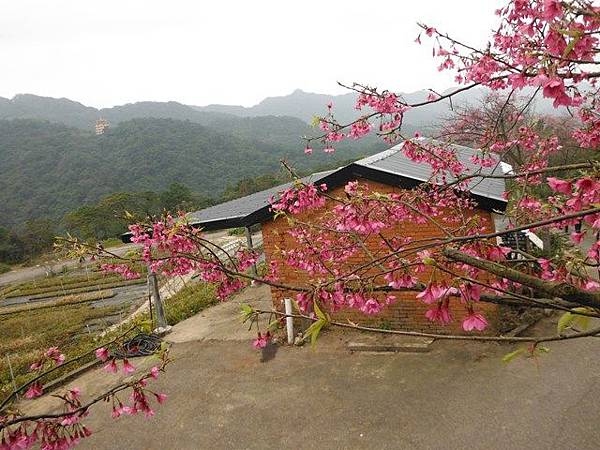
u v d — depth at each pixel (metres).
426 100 4.21
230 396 6.04
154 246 3.57
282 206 4.43
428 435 4.58
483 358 6.01
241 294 11.41
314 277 6.95
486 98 13.88
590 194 2.14
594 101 3.87
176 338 8.66
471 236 1.76
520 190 3.85
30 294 23.75
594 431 4.30
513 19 3.17
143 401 2.97
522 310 7.28
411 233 6.77
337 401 5.50
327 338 7.37
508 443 4.29
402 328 7.24
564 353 5.86
